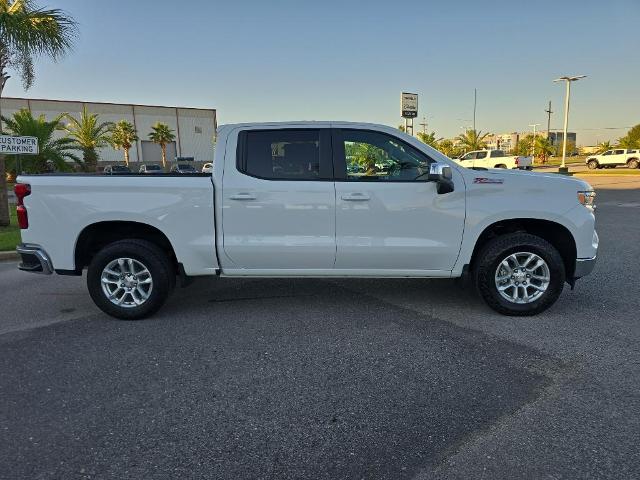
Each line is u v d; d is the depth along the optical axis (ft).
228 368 12.21
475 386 11.07
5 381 11.61
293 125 15.43
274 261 15.51
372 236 15.20
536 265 15.25
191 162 163.73
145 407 10.36
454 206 15.03
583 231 15.05
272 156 15.37
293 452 8.76
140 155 232.94
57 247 15.52
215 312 16.65
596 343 13.41
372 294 18.53
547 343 13.46
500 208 14.94
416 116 69.77
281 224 15.23
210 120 252.83
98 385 11.36
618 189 69.62
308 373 11.88
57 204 15.30
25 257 15.67
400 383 11.28
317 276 15.84
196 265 15.61
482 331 14.44
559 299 17.42
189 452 8.79
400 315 16.03
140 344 13.85
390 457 8.57
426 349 13.20
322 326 15.10
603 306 16.58
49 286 20.63
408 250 15.19
